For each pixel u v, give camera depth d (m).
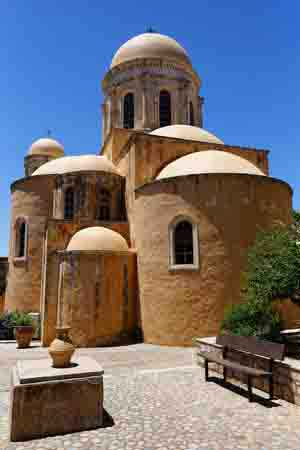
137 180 18.14
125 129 22.89
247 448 5.40
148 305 15.77
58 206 20.09
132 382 9.09
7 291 22.23
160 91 24.77
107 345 15.27
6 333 18.44
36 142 35.91
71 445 5.58
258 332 10.59
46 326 16.27
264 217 15.51
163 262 15.51
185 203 15.48
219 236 14.97
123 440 5.73
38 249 20.78
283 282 9.56
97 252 15.84
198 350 11.06
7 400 8.03
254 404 7.40
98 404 6.36
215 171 16.02
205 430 6.09
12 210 22.53
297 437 5.79
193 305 14.66
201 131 22.06
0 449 5.47
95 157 21.64
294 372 7.43
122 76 25.14
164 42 25.23
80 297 15.51
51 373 6.33
